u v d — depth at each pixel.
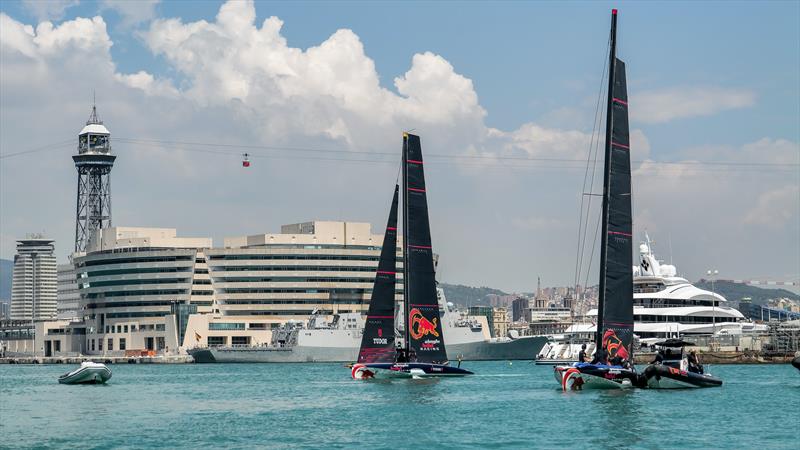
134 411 119.06
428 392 131.75
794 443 81.75
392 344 156.62
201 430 96.56
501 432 89.19
